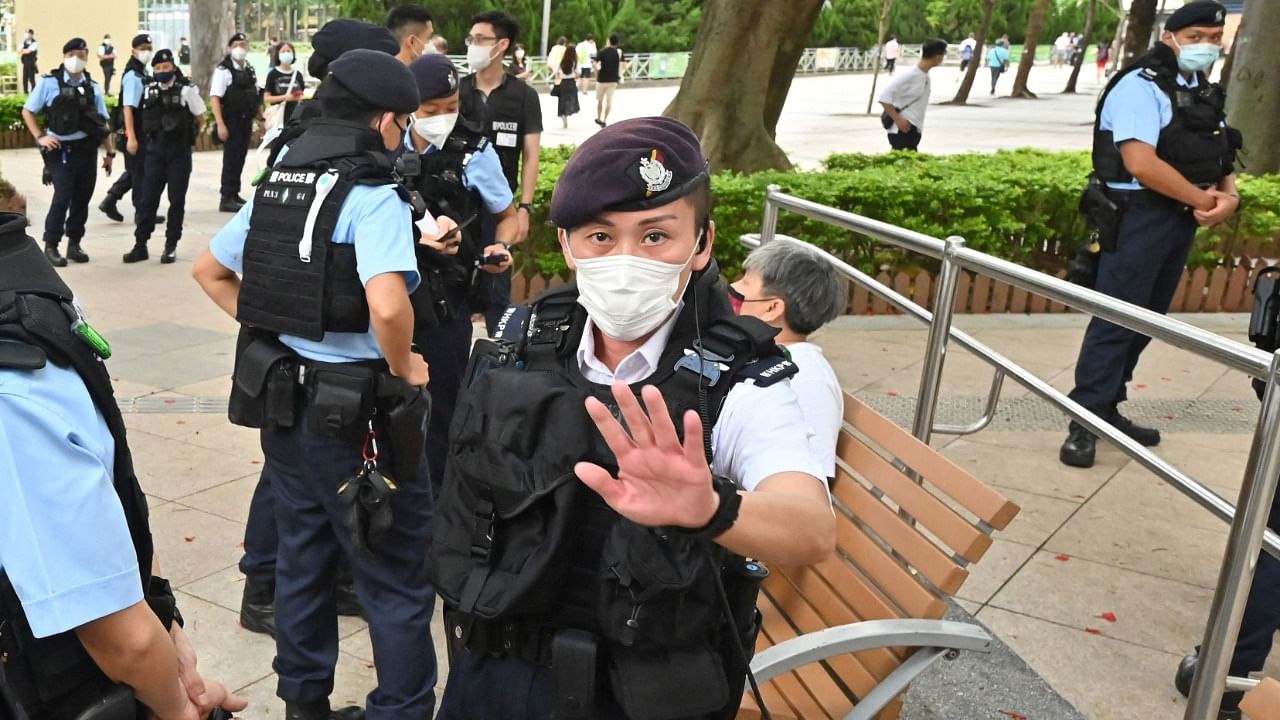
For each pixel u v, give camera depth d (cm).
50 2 2864
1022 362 658
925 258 765
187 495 423
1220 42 469
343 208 247
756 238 472
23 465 129
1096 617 358
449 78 360
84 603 133
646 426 125
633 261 142
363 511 249
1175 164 470
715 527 128
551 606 148
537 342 158
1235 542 211
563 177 146
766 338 151
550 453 145
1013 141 2192
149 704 146
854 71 4694
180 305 720
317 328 248
